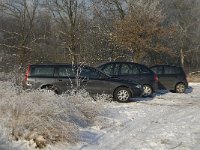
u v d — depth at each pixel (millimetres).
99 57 31078
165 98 17000
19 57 30734
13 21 33969
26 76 14672
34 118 7914
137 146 8180
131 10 31344
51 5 34344
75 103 10359
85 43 31797
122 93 15000
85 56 30797
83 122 9719
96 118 10258
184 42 38250
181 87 20266
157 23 31328
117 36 30109
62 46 32344
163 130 9797
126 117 11547
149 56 34219
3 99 8656
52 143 7754
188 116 12055
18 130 7648
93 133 9156
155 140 8742
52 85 14555
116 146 8117
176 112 12828
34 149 7383
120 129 9867
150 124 10633
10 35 33406
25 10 33594
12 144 7293
